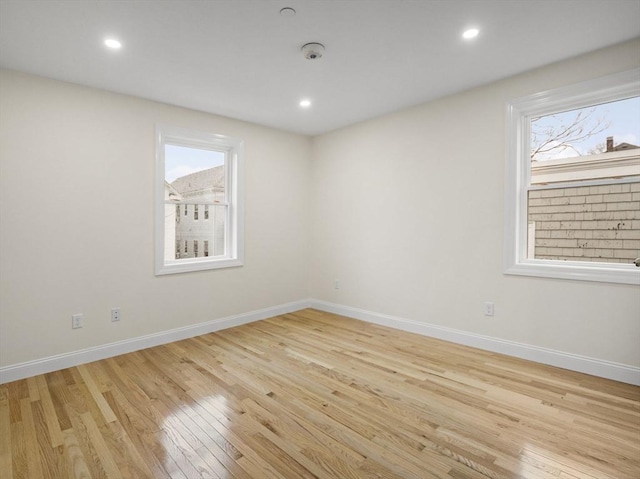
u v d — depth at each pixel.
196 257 3.90
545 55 2.62
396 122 3.86
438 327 3.56
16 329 2.70
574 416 2.09
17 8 1.94
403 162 3.82
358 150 4.27
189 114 3.68
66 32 2.21
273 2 1.94
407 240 3.81
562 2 1.97
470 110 3.26
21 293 2.72
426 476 1.61
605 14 2.09
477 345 3.27
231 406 2.23
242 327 4.02
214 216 4.05
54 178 2.86
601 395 2.34
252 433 1.94
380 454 1.76
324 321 4.26
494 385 2.51
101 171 3.10
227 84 3.07
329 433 1.94
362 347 3.32
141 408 2.21
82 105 3.00
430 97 3.44
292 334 3.75
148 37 2.29
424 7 2.01
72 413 2.16
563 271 2.76
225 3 1.95
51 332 2.85
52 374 2.77
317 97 3.41
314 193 4.87
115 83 2.99
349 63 2.71
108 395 2.39
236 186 4.09
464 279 3.36
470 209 3.29
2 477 1.62
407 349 3.26
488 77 3.00
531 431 1.95
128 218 3.26
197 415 2.13
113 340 3.18
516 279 3.02
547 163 2.93
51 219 2.85
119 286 3.21
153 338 3.41
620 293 2.53
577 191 2.77
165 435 1.93
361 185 4.26
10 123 2.67
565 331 2.78
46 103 2.83
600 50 2.54
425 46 2.46
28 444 1.86
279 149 4.54
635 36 2.36
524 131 3.01
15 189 2.69
